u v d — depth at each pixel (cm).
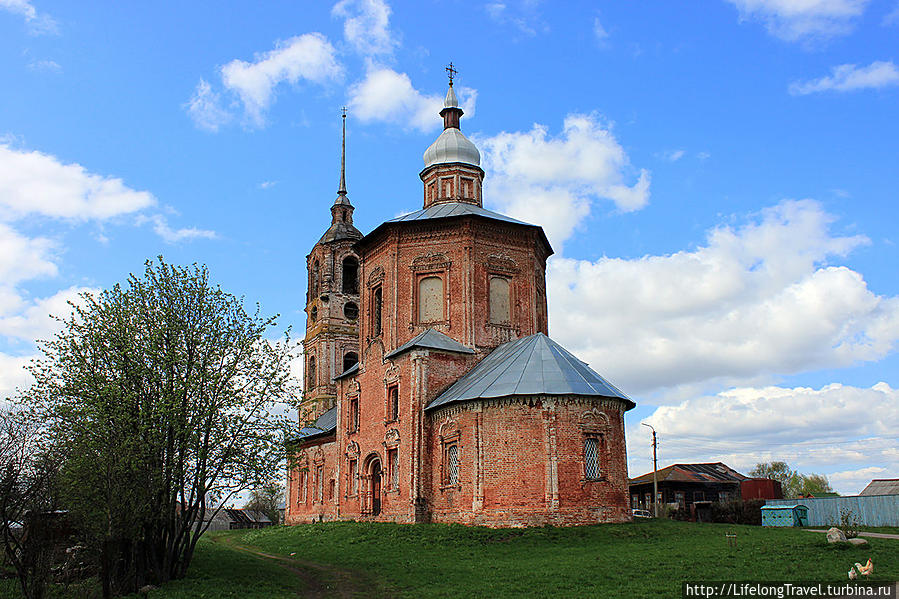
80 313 3002
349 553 3853
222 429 3014
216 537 5941
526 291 5244
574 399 4141
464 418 4328
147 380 2969
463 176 5912
